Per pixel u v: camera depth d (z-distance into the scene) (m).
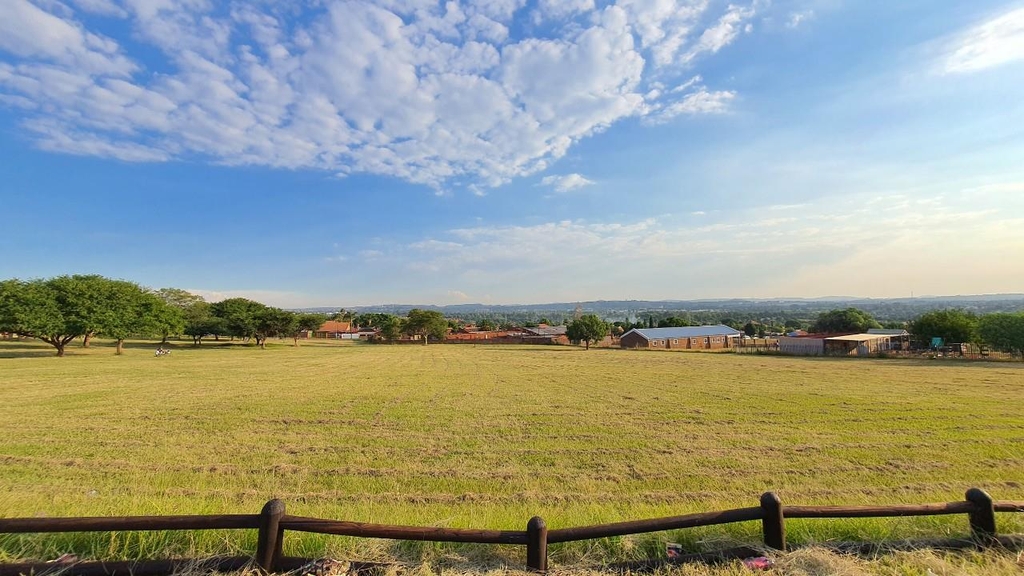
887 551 3.90
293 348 72.12
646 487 8.62
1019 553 3.74
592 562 3.73
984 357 46.19
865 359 46.66
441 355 55.97
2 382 23.77
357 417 15.56
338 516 5.92
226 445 11.52
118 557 3.81
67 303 44.56
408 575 3.52
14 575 3.30
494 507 6.88
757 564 3.63
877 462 10.23
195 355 50.50
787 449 11.37
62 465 9.63
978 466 9.90
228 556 3.46
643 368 37.09
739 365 40.12
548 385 25.36
